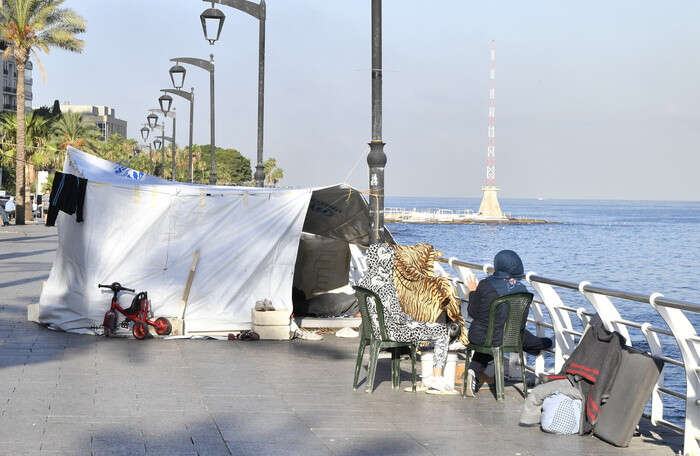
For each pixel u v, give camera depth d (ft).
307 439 22.52
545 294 30.01
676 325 21.72
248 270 43.21
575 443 22.95
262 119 76.79
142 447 21.20
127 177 50.96
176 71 102.27
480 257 277.64
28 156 240.53
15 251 100.94
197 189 43.29
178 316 42.29
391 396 28.89
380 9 37.09
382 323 29.09
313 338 42.14
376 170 37.60
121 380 30.09
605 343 24.03
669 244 378.53
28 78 461.78
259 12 74.38
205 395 28.02
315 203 46.29
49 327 42.78
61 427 22.99
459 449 21.95
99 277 42.01
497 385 28.22
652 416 23.88
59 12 172.86
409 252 29.91
